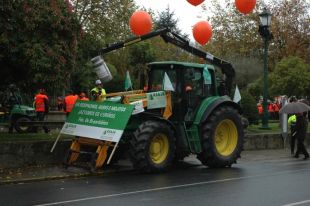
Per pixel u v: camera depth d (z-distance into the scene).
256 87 35.28
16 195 9.30
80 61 14.88
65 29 12.34
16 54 12.06
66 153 13.42
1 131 19.50
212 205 8.27
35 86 13.76
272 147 19.80
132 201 8.64
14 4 11.75
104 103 12.60
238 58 43.25
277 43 40.19
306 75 31.42
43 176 11.43
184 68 13.41
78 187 10.23
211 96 13.93
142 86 14.48
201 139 13.34
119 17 30.33
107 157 12.84
